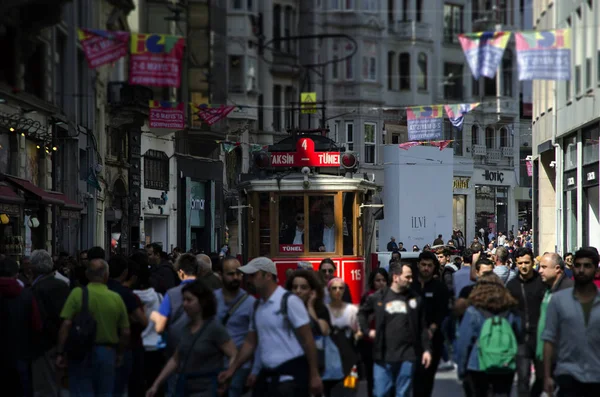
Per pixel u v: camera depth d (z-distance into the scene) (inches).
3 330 1034.7
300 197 1787.6
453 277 1200.2
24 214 2421.3
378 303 1032.8
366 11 5305.1
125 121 3403.1
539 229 3312.0
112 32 1701.5
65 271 1576.0
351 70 5319.9
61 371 1044.5
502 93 5541.3
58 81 2207.2
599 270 1312.7
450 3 5388.8
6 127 2281.0
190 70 4087.1
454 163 5428.2
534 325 1083.3
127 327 1004.6
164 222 4074.8
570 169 2866.6
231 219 4717.0
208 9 4165.8
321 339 930.1
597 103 2474.2
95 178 3102.9
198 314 887.7
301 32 5290.4
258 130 5039.4
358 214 1790.1
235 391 1002.1
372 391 1090.1
